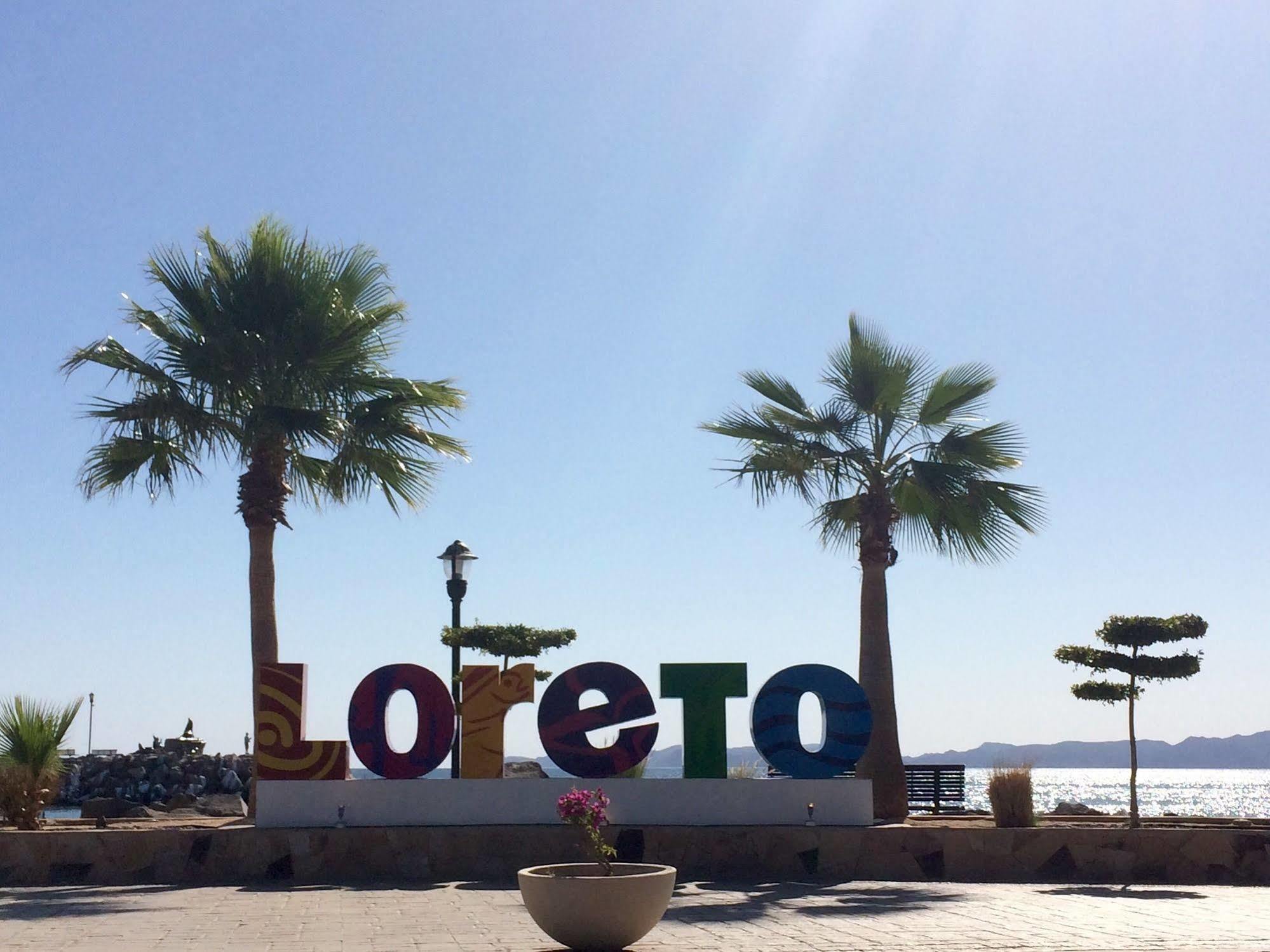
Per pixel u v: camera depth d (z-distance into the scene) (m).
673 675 17.25
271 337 17.77
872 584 19.84
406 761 16.55
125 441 18.14
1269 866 15.93
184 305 17.86
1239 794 130.50
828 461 19.61
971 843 16.27
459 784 16.52
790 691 17.25
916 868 16.20
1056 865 16.17
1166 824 18.61
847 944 10.28
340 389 18.56
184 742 55.12
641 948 10.00
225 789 51.47
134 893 14.30
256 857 15.59
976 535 19.53
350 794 16.34
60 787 17.67
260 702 16.70
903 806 19.23
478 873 15.84
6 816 16.39
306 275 18.02
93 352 17.38
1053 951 9.97
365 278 19.08
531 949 9.93
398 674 16.78
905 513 20.53
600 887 9.62
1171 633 17.39
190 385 17.64
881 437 20.08
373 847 15.81
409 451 18.69
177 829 15.68
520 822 16.48
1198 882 16.00
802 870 16.19
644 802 16.70
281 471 18.39
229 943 10.29
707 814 16.72
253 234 18.16
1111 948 10.11
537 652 18.30
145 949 9.98
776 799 16.83
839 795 16.89
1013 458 19.52
